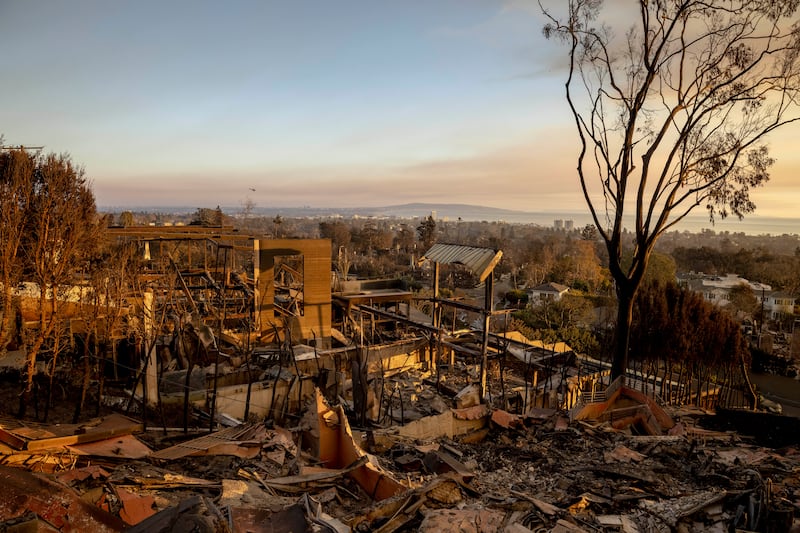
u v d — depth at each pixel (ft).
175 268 78.02
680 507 26.37
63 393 49.19
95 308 52.39
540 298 206.90
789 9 57.57
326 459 34.45
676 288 90.02
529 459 38.29
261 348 76.79
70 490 19.35
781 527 23.58
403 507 24.61
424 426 43.24
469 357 91.81
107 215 82.53
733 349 80.43
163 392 54.44
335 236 423.23
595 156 67.56
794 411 101.19
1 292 55.77
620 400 50.72
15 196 56.13
